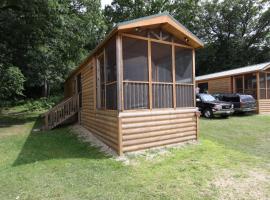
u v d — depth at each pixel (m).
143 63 7.91
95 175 5.68
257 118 14.85
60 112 12.96
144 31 7.93
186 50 9.12
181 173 5.74
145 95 7.88
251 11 37.41
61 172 5.91
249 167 6.11
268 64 17.08
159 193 4.71
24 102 27.16
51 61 18.55
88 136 10.03
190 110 9.05
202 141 9.03
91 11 20.28
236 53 37.41
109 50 8.28
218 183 5.14
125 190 4.87
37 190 4.93
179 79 8.88
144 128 7.71
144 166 6.28
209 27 39.19
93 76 10.25
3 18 15.34
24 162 6.75
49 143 9.05
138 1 35.94
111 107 8.12
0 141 9.60
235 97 16.27
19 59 17.36
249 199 4.42
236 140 9.31
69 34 17.41
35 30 15.66
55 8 14.86
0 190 4.97
